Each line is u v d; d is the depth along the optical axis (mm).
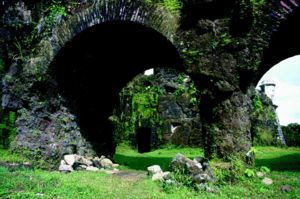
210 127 6434
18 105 8164
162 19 6840
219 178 5723
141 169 8969
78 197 4805
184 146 18750
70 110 8570
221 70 6324
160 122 19328
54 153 7812
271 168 7941
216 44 6398
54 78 8023
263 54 6188
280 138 19344
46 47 7934
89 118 9367
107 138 10250
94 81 9336
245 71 6172
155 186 5602
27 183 5434
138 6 6984
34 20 8289
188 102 19141
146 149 20016
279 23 5957
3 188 4953
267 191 5352
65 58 8039
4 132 8102
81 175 6805
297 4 5777
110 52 8789
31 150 7789
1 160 7371
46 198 4609
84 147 8930
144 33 7562
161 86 19781
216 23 6469
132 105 19234
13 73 8219
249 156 6172
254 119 18672
